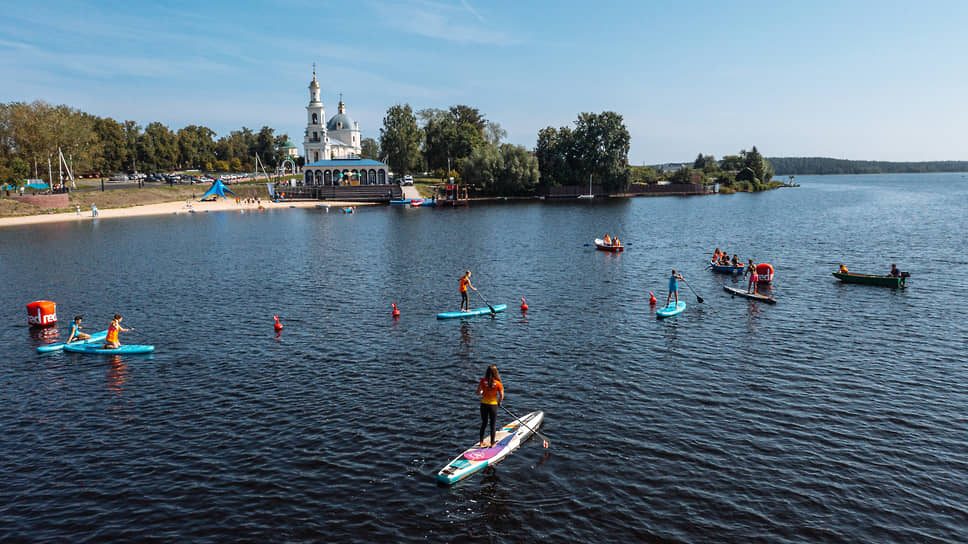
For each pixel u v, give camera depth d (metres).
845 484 15.05
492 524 13.61
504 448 16.69
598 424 18.66
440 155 182.50
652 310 33.31
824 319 30.73
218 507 14.47
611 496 14.65
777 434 17.80
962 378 22.12
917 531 13.16
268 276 45.66
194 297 38.31
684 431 18.08
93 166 156.38
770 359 24.59
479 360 25.11
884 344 26.44
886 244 59.88
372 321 31.81
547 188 169.62
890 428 18.11
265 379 23.19
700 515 13.82
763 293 37.22
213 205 127.94
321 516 14.01
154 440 18.16
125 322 32.28
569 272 45.97
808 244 61.25
